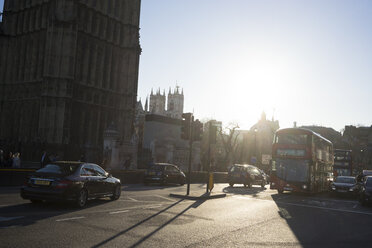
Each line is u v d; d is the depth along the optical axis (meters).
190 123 18.39
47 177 11.52
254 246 7.96
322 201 21.02
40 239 7.35
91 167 13.32
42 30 56.69
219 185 31.39
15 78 59.81
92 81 58.75
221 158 75.38
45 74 52.38
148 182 25.94
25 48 59.53
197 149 47.09
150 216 11.18
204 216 11.91
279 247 8.00
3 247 6.58
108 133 33.59
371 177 20.48
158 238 8.12
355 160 103.62
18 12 60.75
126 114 63.44
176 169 27.27
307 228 10.80
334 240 9.11
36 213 10.48
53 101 52.16
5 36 60.28
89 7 57.88
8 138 54.59
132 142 35.22
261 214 13.29
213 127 20.02
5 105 60.16
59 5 53.22
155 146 41.91
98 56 60.28
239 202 16.98
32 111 56.31
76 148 51.41
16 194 15.01
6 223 8.77
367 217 14.45
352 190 24.48
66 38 52.84
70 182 11.58
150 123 50.09
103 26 60.88
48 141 51.28
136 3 65.44
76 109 55.97
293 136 24.81
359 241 9.14
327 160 29.78
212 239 8.38
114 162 33.03
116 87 63.28
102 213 11.20
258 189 29.08
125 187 22.44
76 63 55.78
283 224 11.30
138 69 65.88
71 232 8.19
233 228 10.02
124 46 64.38
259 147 105.94
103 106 60.78
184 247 7.43
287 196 23.19
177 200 16.17
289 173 24.44
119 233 8.41
